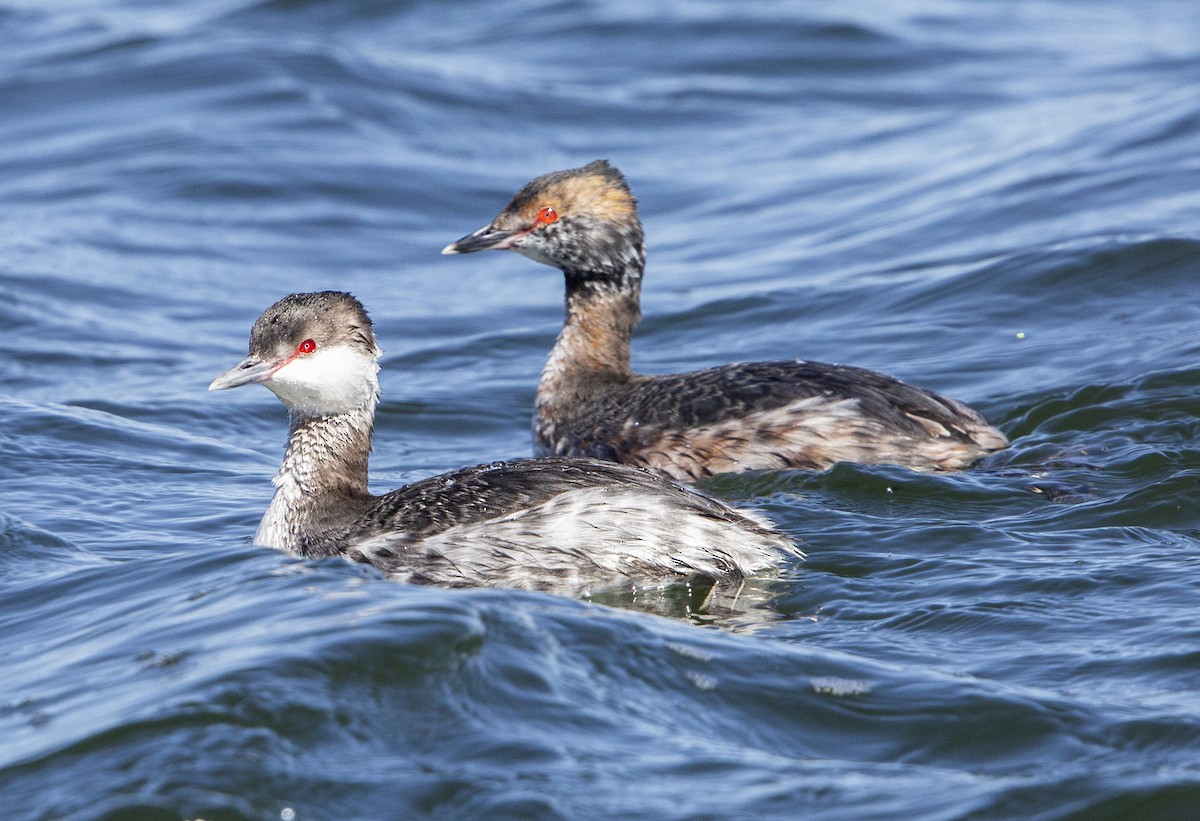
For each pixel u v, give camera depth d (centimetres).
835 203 2445
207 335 1992
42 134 2761
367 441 1238
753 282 2116
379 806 719
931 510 1248
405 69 3092
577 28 3409
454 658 843
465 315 2112
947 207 2300
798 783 759
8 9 3525
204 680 812
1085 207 2178
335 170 2627
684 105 3008
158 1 3653
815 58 3238
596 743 786
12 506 1316
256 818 703
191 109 2850
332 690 805
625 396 1509
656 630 927
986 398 1602
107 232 2347
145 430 1598
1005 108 2862
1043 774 771
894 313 1920
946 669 906
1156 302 1816
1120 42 3322
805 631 989
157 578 1064
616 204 1590
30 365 1831
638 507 1105
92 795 717
